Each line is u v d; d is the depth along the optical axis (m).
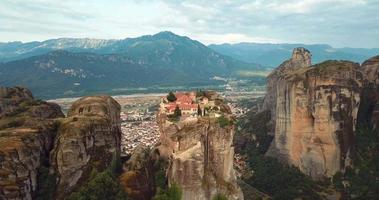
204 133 135.75
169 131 146.12
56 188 112.56
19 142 110.94
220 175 137.88
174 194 126.50
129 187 120.38
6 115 142.50
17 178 104.81
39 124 125.94
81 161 116.56
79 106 140.25
